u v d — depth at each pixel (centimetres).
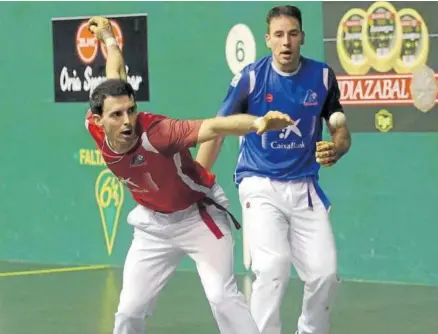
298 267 735
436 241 1033
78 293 1066
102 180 1213
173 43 1148
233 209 1133
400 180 1043
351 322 910
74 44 1212
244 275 1125
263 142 729
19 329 913
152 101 1166
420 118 1025
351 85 1053
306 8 1068
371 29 1036
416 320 912
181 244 654
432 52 1011
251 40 1100
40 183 1255
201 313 959
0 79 1267
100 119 606
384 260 1058
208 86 1133
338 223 1076
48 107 1241
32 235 1268
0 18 1259
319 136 736
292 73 722
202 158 715
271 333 716
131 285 662
